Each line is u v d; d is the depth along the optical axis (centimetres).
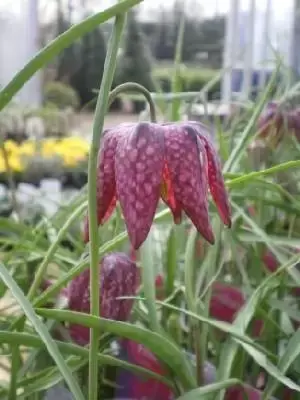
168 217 17
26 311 11
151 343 13
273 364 15
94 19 11
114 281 14
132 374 17
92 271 12
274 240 18
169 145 12
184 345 19
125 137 12
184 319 20
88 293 15
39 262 19
